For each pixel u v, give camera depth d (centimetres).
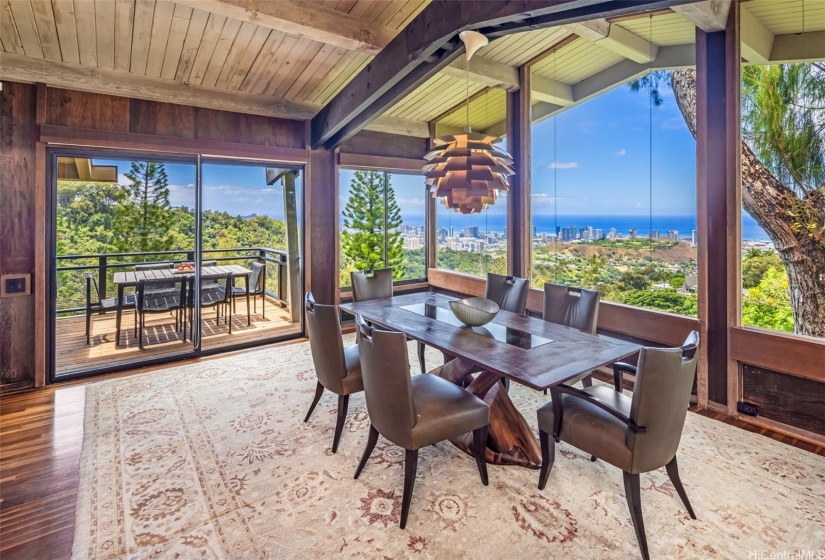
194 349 442
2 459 247
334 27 304
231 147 443
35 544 181
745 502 207
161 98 398
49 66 347
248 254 497
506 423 251
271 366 411
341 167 544
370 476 231
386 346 195
